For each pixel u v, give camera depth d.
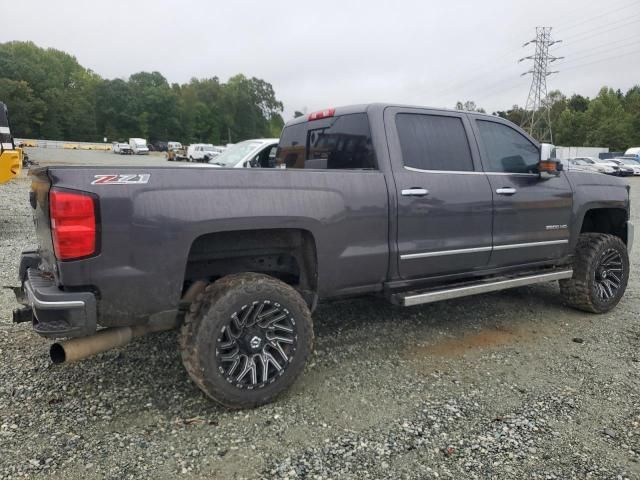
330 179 3.38
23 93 79.56
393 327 4.62
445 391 3.37
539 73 61.25
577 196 4.94
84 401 3.15
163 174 2.81
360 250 3.52
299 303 3.16
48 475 2.43
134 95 97.12
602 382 3.53
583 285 4.93
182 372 3.59
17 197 14.66
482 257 4.25
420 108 4.07
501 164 4.48
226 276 3.10
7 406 3.07
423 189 3.81
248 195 3.03
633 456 2.65
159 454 2.61
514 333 4.52
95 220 2.60
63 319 2.62
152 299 2.79
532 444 2.74
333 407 3.13
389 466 2.54
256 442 2.74
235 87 112.44
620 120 76.25
